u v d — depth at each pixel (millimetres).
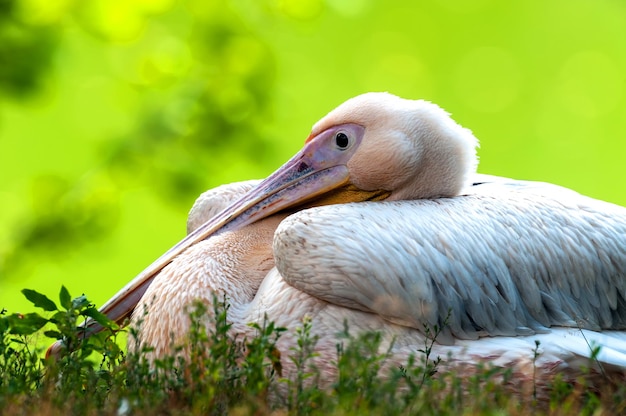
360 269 9398
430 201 10203
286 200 11109
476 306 9648
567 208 10305
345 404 7977
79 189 20328
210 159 19984
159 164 19719
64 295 9422
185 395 8438
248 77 19656
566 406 8492
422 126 10875
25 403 8312
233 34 19781
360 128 11031
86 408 8219
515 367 9367
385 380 9367
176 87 19953
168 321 9875
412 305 9461
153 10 18516
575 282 10031
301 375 8586
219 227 11141
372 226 9633
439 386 8461
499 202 10227
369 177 10922
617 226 10336
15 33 18391
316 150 11156
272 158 20188
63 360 9234
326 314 9625
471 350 9492
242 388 8578
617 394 8734
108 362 9531
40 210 20062
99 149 20453
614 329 10281
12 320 9328
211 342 9398
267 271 10508
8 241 20125
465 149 10938
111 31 18484
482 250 9758
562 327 9922
